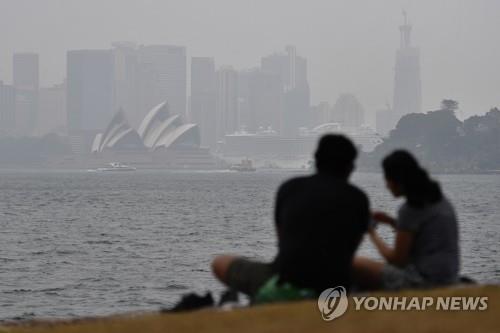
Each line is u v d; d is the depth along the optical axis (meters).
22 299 70.00
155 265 93.50
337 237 21.73
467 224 154.12
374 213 24.44
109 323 21.69
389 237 121.06
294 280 21.78
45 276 84.44
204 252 108.38
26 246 116.31
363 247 104.44
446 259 23.45
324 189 21.95
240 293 24.77
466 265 88.94
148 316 22.00
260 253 108.06
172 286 77.19
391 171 23.81
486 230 138.62
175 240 125.69
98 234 136.75
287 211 22.05
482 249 105.56
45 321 24.73
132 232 141.12
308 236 21.73
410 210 23.61
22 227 152.75
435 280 23.44
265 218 177.38
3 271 88.25
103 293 73.25
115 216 185.00
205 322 20.05
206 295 23.70
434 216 23.48
